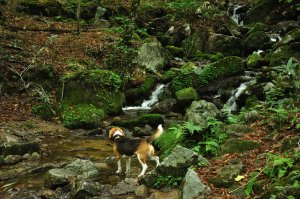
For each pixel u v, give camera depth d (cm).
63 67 1375
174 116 1197
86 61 1455
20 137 964
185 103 1247
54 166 761
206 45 1750
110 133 748
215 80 1334
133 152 698
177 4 2014
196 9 1927
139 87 1373
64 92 1239
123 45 1538
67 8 1933
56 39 1571
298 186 492
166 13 1983
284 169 566
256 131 771
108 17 1969
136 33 1748
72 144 934
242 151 695
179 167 647
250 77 1310
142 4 2058
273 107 912
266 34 1711
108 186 657
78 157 830
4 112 1129
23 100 1213
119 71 1426
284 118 757
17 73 1269
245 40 1738
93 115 1117
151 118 1097
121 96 1273
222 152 707
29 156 820
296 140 637
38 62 1351
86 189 620
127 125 1098
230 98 1275
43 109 1171
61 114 1160
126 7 2028
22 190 658
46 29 1662
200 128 757
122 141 715
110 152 870
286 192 492
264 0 1980
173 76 1408
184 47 1750
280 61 1363
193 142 785
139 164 780
